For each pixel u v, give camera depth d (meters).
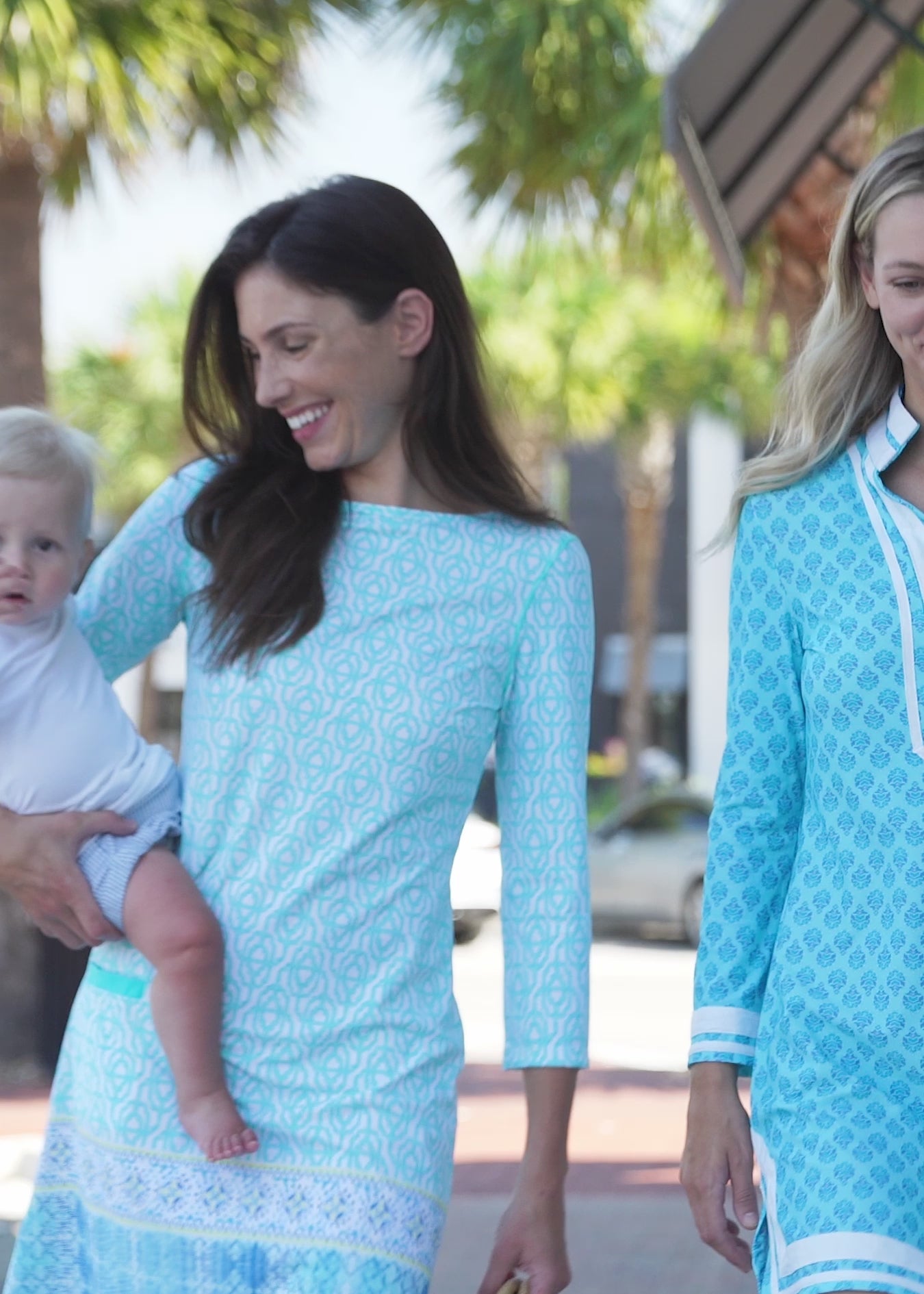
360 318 3.01
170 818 3.02
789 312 10.20
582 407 28.45
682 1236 7.49
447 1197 2.95
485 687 3.02
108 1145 2.89
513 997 3.05
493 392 3.18
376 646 2.96
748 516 2.97
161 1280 2.85
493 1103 11.01
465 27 11.62
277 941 2.88
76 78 10.17
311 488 3.06
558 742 3.05
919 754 2.74
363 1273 2.80
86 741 3.02
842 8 6.98
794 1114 2.75
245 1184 2.85
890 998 2.71
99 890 2.92
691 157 7.24
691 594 41.22
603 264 12.81
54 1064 10.74
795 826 2.96
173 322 30.64
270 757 2.91
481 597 3.02
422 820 2.95
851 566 2.85
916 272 2.76
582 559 3.13
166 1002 2.85
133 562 3.13
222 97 10.84
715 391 29.23
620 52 11.63
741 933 2.94
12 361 11.31
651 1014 14.95
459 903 18.81
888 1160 2.68
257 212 3.07
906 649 2.77
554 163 12.09
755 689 2.94
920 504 2.90
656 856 19.31
